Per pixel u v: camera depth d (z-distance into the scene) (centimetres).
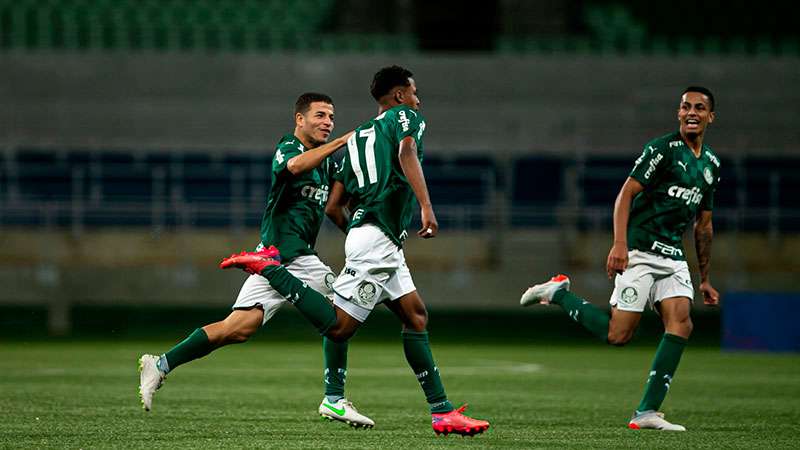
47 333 7300
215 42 9219
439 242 7881
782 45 9356
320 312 2003
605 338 2264
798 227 8125
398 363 4741
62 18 9175
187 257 7756
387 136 2014
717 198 8281
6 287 7544
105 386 3400
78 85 8544
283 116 8556
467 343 6619
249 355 5275
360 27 9594
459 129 8400
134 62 8619
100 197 8162
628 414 2703
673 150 2250
